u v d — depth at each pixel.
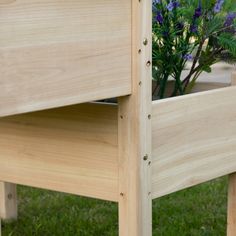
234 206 2.10
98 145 1.64
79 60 1.44
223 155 1.92
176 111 1.72
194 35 2.10
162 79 2.08
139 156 1.60
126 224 1.63
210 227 2.51
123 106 1.59
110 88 1.52
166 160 1.71
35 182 1.77
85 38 1.44
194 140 1.80
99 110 1.62
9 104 1.32
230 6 2.12
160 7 2.05
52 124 1.71
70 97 1.43
